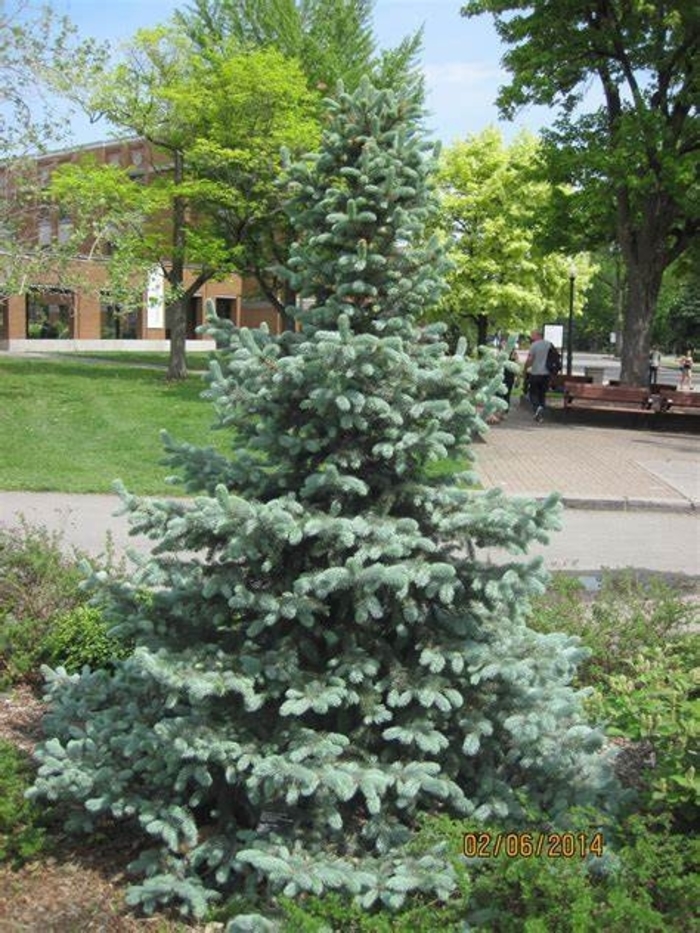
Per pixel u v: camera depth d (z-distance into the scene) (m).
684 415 20.20
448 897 3.17
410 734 3.36
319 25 27.30
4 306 40.62
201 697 3.22
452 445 3.68
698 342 75.19
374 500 3.69
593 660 5.21
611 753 3.89
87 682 4.17
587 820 3.29
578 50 20.55
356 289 3.59
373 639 3.65
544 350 20.62
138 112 22.25
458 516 3.51
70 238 18.44
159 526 3.60
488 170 30.50
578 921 2.62
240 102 21.39
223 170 22.70
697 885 2.81
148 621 3.67
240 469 3.73
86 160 22.48
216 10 27.19
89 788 3.46
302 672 3.45
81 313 43.91
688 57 20.69
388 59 26.50
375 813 3.21
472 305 30.91
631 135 19.42
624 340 22.75
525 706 3.56
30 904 3.28
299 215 3.84
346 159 3.79
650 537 10.14
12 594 5.61
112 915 3.25
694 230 22.53
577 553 9.31
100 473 12.32
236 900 3.28
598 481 12.92
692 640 5.09
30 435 15.07
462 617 3.64
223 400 3.65
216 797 3.72
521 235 30.14
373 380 3.57
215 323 3.82
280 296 28.08
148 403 19.16
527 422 20.56
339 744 3.36
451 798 3.51
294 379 3.51
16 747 4.23
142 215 21.89
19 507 10.45
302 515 3.47
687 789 3.43
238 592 3.37
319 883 3.09
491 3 20.69
